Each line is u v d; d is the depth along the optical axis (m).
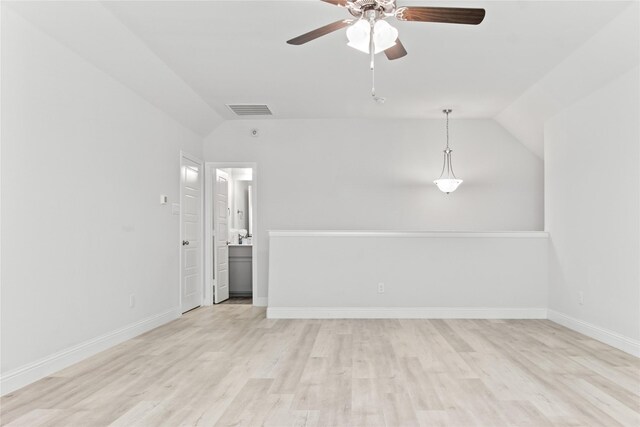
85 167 3.85
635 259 3.88
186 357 3.85
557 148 5.33
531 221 6.66
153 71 4.56
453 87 5.32
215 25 3.71
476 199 6.71
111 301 4.23
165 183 5.47
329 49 4.22
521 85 5.21
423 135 6.77
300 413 2.63
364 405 2.75
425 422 2.50
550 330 4.90
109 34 3.71
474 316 5.62
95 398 2.88
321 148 6.79
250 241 8.42
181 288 5.93
